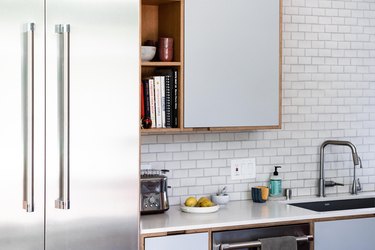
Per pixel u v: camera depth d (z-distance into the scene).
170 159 4.14
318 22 4.61
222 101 3.91
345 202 4.60
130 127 3.22
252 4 3.99
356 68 4.77
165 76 3.81
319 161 4.64
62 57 3.06
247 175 4.39
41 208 3.05
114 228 3.20
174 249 3.45
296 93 4.54
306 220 3.83
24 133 3.01
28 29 2.98
